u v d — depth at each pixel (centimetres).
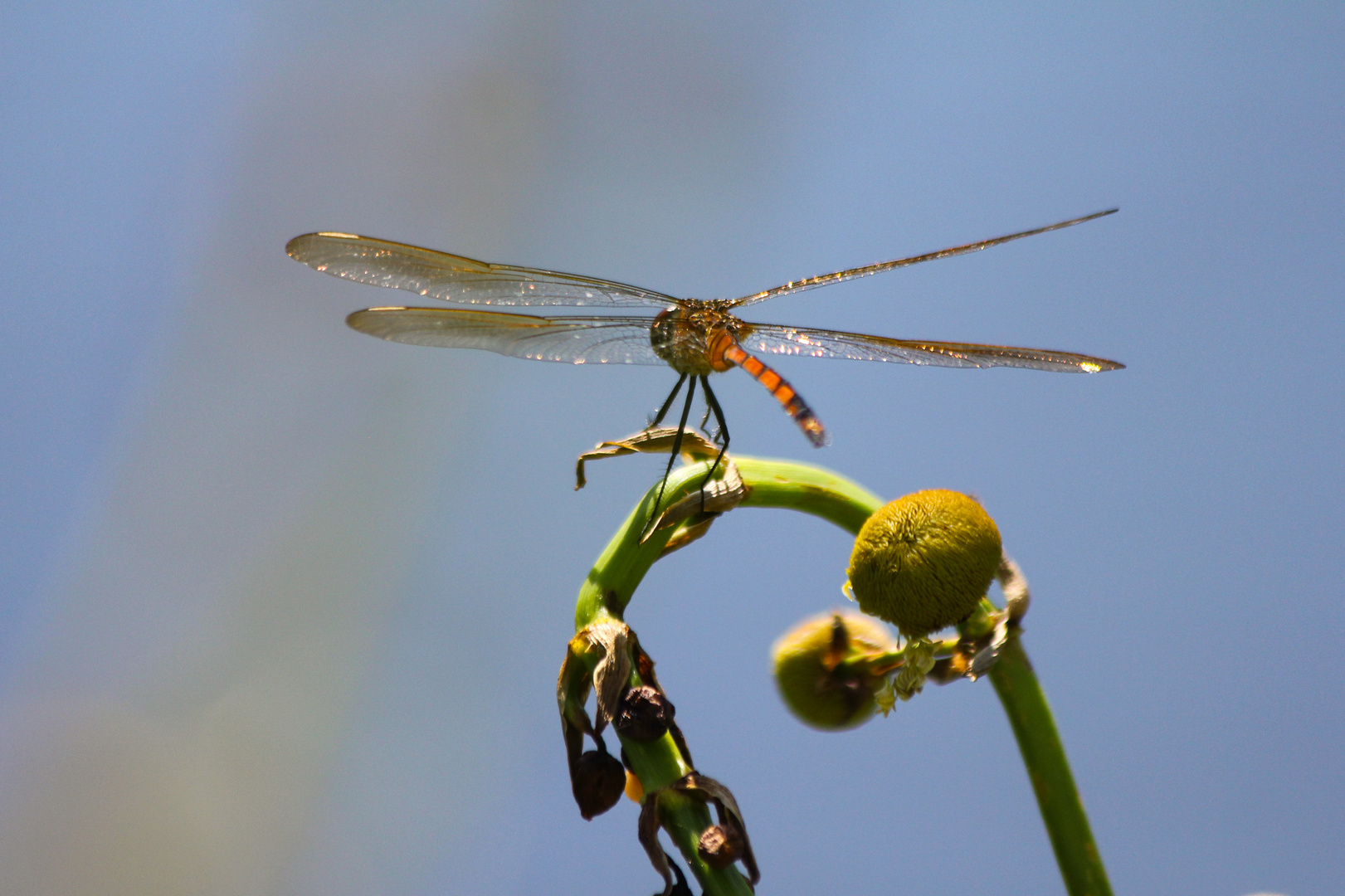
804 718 98
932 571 96
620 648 96
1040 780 97
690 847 96
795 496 97
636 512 97
